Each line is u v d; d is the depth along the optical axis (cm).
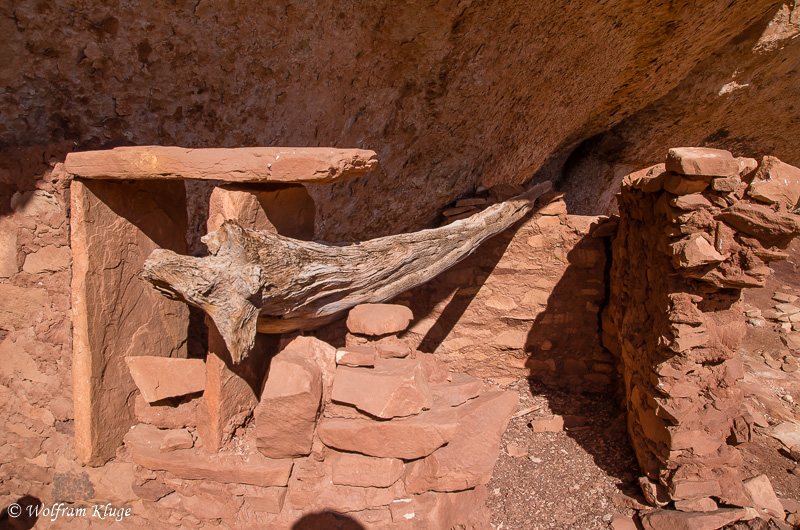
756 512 335
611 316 480
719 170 296
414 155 427
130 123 296
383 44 330
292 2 275
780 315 745
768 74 676
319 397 292
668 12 430
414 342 530
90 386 295
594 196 871
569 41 415
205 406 296
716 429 339
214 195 259
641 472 390
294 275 278
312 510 287
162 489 304
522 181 656
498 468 401
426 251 367
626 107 647
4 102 268
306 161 233
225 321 238
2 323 325
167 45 269
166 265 229
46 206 298
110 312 304
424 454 291
